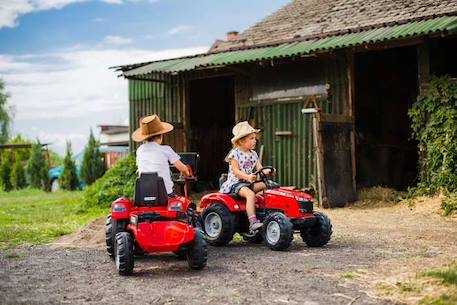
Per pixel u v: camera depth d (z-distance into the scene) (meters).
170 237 5.88
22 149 38.47
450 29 10.83
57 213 13.97
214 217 7.77
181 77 16.84
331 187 12.45
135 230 5.91
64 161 28.16
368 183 14.53
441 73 14.24
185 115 16.78
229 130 19.42
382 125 16.59
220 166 19.11
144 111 17.88
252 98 15.09
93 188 15.07
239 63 14.13
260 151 14.79
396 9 14.20
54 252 7.59
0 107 43.06
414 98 16.72
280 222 7.08
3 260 7.00
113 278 5.84
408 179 15.46
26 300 5.01
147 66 16.11
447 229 9.00
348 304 4.66
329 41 12.88
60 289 5.41
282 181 14.41
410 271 5.73
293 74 14.30
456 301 4.57
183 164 6.80
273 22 17.11
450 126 11.55
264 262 6.47
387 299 4.76
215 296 4.99
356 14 14.99
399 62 16.92
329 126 12.62
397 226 9.44
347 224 9.80
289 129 14.31
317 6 16.92
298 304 4.69
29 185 29.70
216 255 7.01
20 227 10.48
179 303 4.80
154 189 6.26
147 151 6.68
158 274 5.98
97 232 8.95
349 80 13.29
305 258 6.66
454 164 11.52
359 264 6.21
